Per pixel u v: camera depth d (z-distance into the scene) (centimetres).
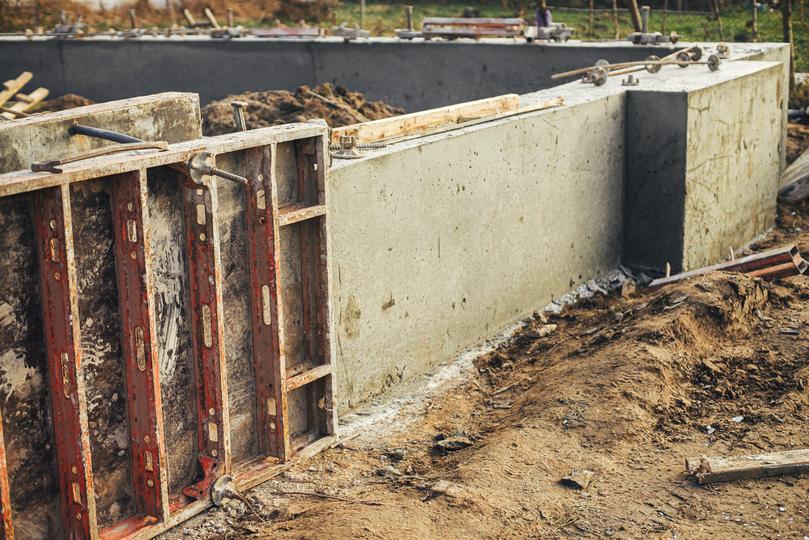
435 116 805
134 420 538
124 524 541
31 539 512
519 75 1377
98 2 2730
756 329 791
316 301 636
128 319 522
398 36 1488
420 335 779
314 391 653
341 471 627
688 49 1148
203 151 528
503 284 868
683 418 663
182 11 2769
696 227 1011
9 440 493
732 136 1056
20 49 1673
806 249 1048
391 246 727
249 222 581
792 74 1612
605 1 2628
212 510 573
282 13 2755
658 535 525
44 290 491
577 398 679
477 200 814
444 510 548
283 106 1198
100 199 505
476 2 2812
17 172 472
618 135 988
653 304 805
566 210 935
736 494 558
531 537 531
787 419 647
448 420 713
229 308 585
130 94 1634
